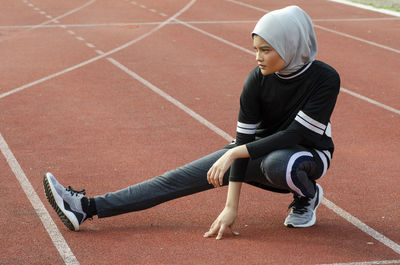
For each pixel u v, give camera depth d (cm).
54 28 1582
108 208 475
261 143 439
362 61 1250
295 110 448
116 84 1014
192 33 1534
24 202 538
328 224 500
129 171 626
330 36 1538
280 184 449
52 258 432
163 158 669
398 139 756
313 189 466
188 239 465
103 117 824
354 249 453
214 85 1023
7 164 639
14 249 445
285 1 2211
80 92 959
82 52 1278
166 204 536
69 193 471
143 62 1190
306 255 441
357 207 537
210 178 446
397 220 509
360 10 2020
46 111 850
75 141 721
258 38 423
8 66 1140
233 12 1917
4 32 1516
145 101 912
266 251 446
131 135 749
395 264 430
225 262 428
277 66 427
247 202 543
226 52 1307
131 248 448
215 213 519
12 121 800
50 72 1095
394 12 1986
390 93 994
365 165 654
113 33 1516
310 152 454
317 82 434
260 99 454
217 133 769
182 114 849
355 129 795
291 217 493
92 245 454
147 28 1598
